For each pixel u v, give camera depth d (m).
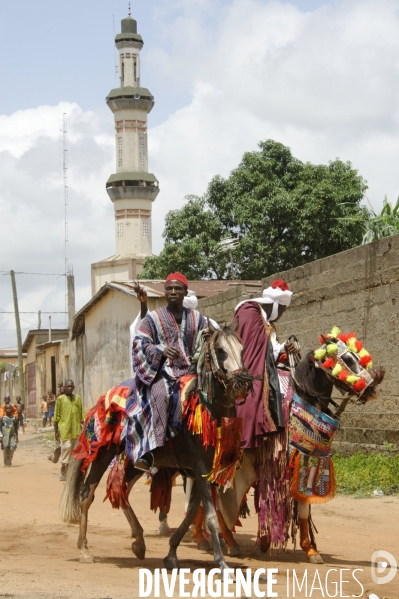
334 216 30.88
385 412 13.47
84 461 7.45
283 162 32.88
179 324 7.04
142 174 62.19
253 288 19.98
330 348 7.09
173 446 6.85
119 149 63.16
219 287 25.11
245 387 6.36
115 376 28.84
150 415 6.77
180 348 6.98
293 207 30.70
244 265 32.31
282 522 7.21
